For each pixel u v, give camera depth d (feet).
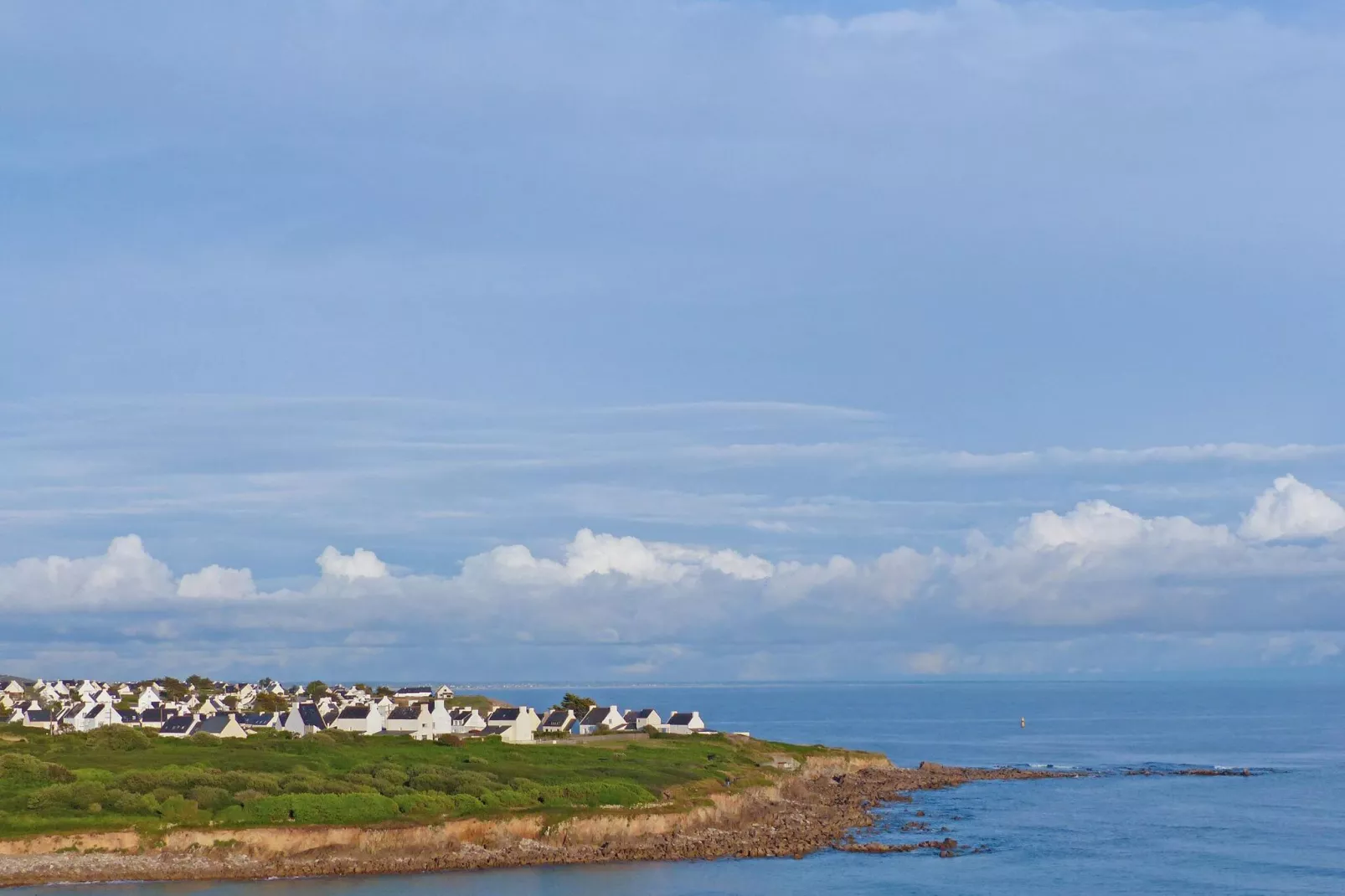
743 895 398.62
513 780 511.81
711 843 481.46
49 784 455.22
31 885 396.16
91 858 408.46
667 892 403.54
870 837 510.17
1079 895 398.21
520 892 401.49
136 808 432.25
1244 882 416.46
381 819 451.12
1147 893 400.47
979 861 456.04
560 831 471.21
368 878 419.13
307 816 440.45
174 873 409.49
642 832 487.61
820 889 407.44
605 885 413.59
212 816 433.89
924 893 401.90
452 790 487.61
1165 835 512.22
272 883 410.11
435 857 441.27
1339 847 480.23
